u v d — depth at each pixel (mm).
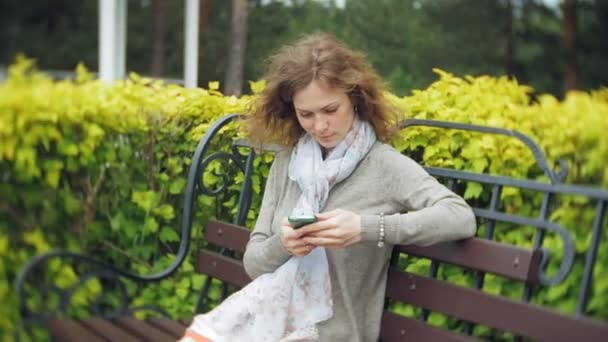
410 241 1640
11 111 2396
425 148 2131
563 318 1476
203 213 2758
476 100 2176
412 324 1790
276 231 1876
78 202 2668
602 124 1747
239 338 1836
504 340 2043
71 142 2553
